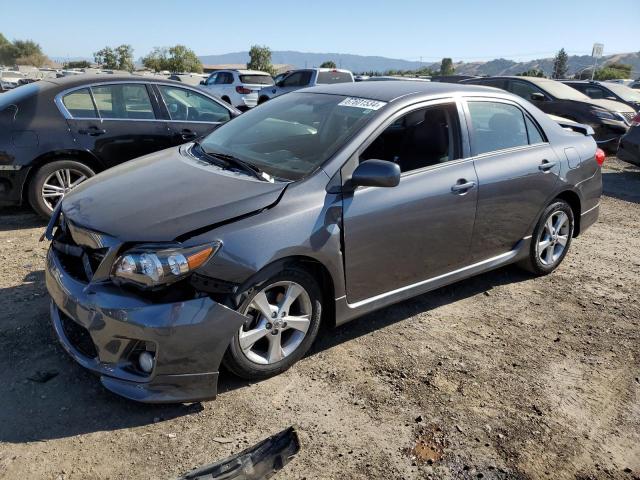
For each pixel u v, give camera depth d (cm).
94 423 275
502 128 430
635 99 1391
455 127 393
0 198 543
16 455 251
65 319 314
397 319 402
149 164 367
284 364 320
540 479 258
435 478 254
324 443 271
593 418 304
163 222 277
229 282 279
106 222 284
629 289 482
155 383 270
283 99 438
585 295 464
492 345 374
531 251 469
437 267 386
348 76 1738
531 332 396
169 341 265
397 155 361
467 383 328
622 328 410
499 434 286
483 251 418
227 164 351
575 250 578
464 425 290
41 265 456
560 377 341
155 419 280
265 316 302
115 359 274
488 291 462
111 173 361
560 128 485
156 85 625
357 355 349
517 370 346
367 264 339
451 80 2148
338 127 357
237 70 1995
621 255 568
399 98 372
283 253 294
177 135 630
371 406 300
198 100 661
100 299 270
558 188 463
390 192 343
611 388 333
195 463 253
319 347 356
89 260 288
